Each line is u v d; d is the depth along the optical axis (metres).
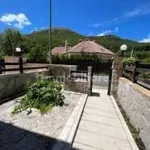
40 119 4.43
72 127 4.10
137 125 4.33
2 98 5.86
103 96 8.07
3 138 3.40
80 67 20.75
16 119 4.32
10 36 42.06
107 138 3.91
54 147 3.20
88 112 5.59
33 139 3.45
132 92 5.04
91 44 26.16
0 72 6.25
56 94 5.90
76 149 3.37
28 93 5.81
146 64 5.40
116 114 5.59
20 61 7.03
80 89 8.18
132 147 3.55
